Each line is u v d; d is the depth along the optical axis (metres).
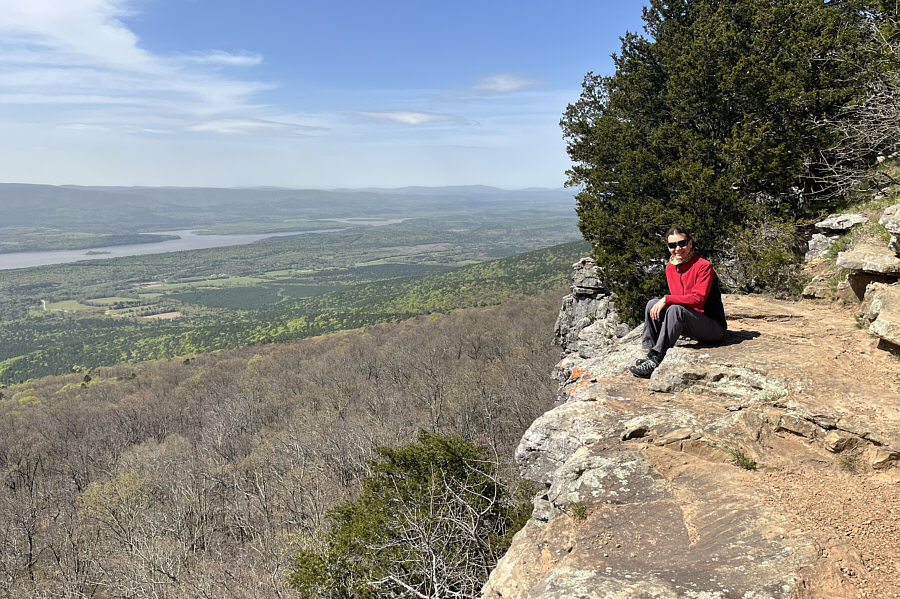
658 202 18.00
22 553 31.77
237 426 53.69
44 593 27.06
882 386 5.12
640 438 5.15
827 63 16.55
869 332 6.40
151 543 26.48
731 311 8.09
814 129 16.00
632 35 21.30
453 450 15.36
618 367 8.01
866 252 7.86
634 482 4.54
